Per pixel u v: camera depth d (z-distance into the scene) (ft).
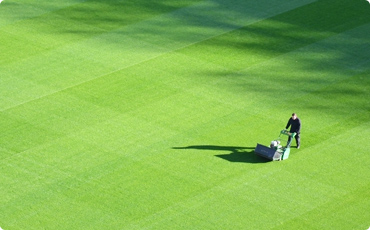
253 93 202.49
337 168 175.52
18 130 185.57
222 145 181.57
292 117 178.40
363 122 192.24
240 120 191.21
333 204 164.55
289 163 176.65
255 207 162.81
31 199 163.43
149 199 163.94
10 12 242.58
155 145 180.86
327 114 194.90
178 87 204.03
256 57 219.82
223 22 238.27
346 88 206.28
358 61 219.82
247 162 176.24
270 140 184.03
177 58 218.18
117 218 158.61
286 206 163.43
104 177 170.09
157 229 155.84
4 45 224.12
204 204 163.02
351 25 238.89
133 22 237.45
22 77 208.23
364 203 164.96
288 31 233.96
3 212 159.74
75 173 171.22
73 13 242.58
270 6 248.93
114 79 207.41
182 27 234.99
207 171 172.76
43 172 171.42
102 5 247.09
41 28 233.35
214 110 194.70
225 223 158.10
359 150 181.78
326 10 246.88
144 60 216.74
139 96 199.82
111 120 189.67
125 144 180.86
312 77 210.79
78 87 203.72
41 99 198.39
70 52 220.64
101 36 229.25
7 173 170.81
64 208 161.07
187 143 181.78
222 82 206.80
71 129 186.09
